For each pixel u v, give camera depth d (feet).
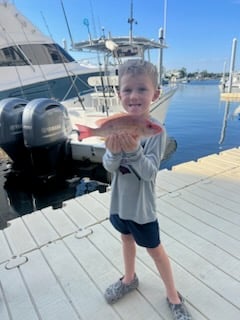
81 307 4.59
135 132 3.31
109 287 4.78
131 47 21.50
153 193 3.96
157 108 20.76
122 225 4.24
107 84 20.24
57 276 5.36
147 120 3.30
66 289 5.01
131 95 3.61
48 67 24.07
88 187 13.76
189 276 5.12
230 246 6.01
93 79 21.72
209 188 9.16
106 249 6.12
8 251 6.24
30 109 13.46
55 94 23.97
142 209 3.90
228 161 11.85
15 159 14.96
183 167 11.25
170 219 7.25
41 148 13.88
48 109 13.97
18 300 4.82
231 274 5.15
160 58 24.45
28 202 12.32
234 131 27.81
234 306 4.43
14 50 22.45
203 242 6.18
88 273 5.39
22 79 22.53
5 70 22.04
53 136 14.20
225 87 68.39
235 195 8.59
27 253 6.14
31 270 5.57
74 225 7.24
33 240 6.63
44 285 5.14
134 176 3.77
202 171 10.73
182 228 6.80
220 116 36.55
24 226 7.30
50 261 5.82
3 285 5.19
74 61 26.32
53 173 14.99
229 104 45.68
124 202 3.99
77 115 19.27
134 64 3.65
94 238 6.58
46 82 23.31
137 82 3.59
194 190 9.04
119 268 5.48
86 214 7.81
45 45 24.31
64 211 8.05
